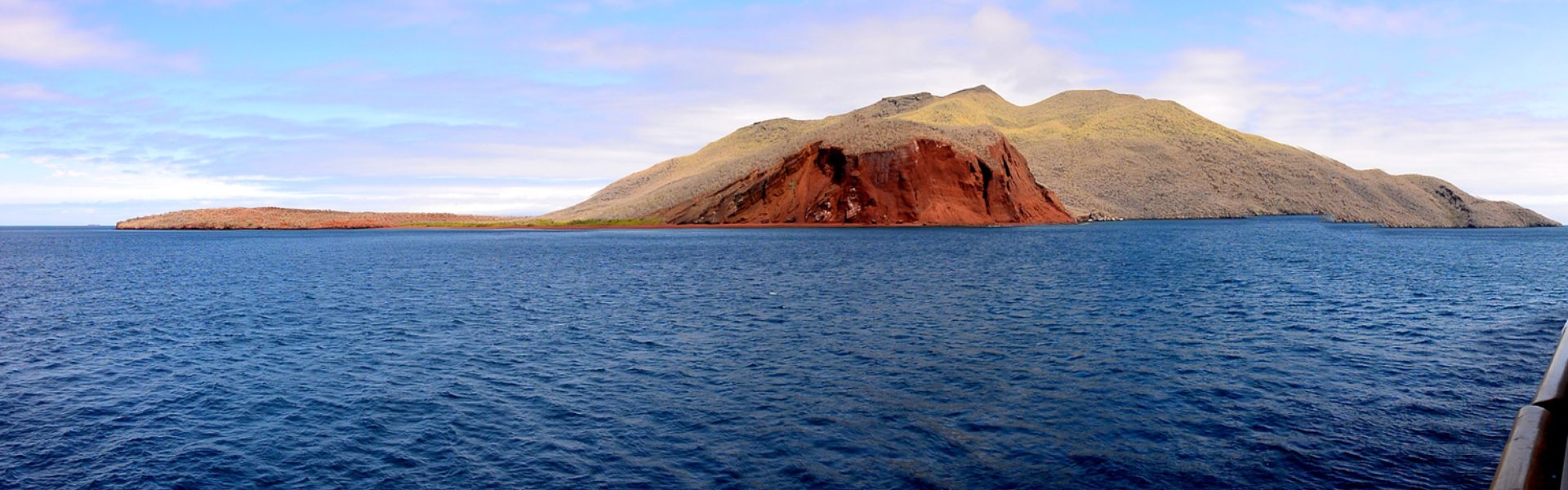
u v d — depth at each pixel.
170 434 16.44
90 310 36.47
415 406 18.36
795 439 15.78
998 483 13.47
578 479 13.84
